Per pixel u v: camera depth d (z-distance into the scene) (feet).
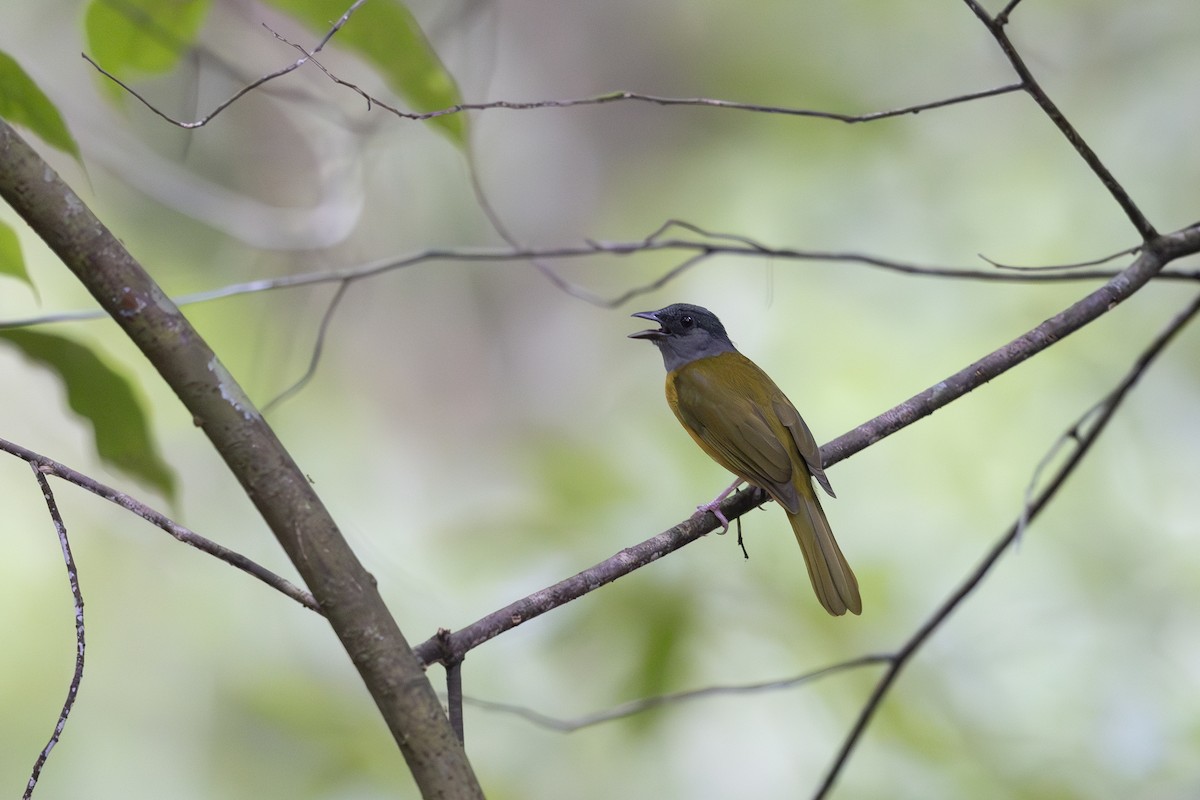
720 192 52.08
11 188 12.76
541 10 59.11
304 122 33.78
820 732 33.40
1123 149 47.93
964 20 51.88
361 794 34.09
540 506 33.71
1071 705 35.35
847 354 45.93
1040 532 39.78
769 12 55.11
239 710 37.70
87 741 39.47
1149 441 41.86
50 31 36.70
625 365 55.88
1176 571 38.88
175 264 43.96
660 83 57.72
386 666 13.10
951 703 34.22
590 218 57.88
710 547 33.09
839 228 49.06
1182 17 48.83
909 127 50.67
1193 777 33.55
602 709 31.71
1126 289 20.74
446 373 57.00
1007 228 47.98
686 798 33.22
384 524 46.78
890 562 37.60
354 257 44.78
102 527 42.09
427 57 22.02
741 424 25.70
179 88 31.91
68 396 20.57
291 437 49.14
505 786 32.45
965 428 42.32
